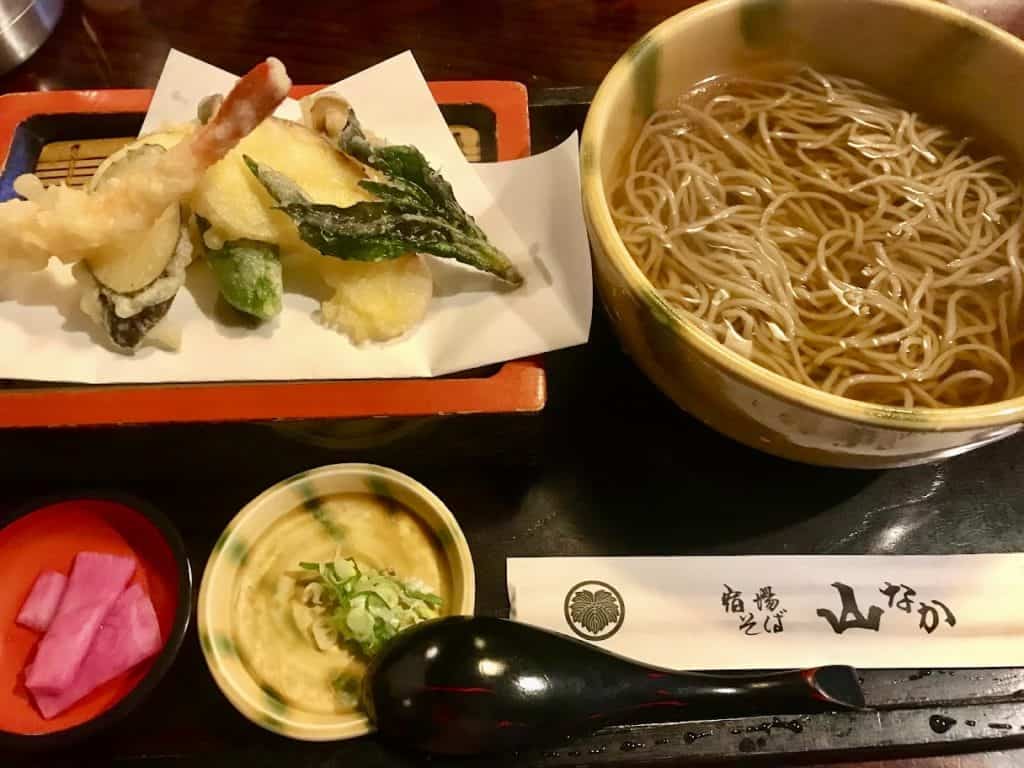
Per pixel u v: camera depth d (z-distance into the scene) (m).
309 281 0.32
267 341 0.31
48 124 0.36
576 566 0.29
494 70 0.43
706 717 0.26
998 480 0.31
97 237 0.29
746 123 0.34
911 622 0.28
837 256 0.32
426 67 0.43
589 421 0.33
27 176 0.30
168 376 0.30
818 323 0.30
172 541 0.28
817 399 0.22
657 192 0.32
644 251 0.31
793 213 0.33
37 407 0.28
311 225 0.29
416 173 0.31
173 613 0.27
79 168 0.35
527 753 0.26
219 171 0.30
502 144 0.36
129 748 0.26
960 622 0.28
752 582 0.29
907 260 0.31
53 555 0.30
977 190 0.32
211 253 0.31
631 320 0.26
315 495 0.29
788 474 0.31
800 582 0.29
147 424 0.28
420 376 0.31
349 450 0.31
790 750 0.26
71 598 0.28
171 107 0.36
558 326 0.31
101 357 0.30
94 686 0.27
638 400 0.33
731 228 0.32
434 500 0.29
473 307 0.32
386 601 0.27
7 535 0.28
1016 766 0.27
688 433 0.32
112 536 0.30
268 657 0.27
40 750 0.24
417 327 0.32
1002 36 0.30
